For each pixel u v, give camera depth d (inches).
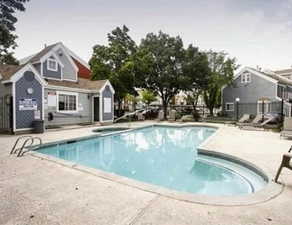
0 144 292.2
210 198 120.0
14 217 99.7
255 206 110.5
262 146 288.7
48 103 524.4
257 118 572.4
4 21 710.5
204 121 746.2
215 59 967.6
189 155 326.0
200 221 95.7
